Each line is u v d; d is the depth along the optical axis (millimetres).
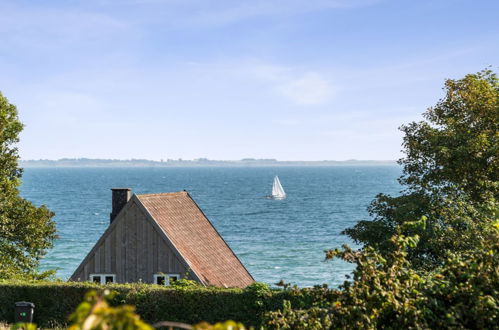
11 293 27156
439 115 32438
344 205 162750
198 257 34031
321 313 10539
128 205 32969
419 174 30969
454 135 29062
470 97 30062
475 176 28891
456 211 26594
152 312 25828
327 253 11039
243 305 24688
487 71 32750
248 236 102500
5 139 35406
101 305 5129
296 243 93312
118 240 33000
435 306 10211
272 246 90188
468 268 10492
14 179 35812
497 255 10562
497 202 27016
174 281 29078
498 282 10359
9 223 34688
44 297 26953
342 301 10570
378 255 10883
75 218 131875
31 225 35094
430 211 27531
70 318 5254
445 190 28500
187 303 25453
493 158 27891
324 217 132250
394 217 27938
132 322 5137
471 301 10141
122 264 32875
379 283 10320
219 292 25094
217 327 5719
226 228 114375
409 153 31438
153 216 33000
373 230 28984
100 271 33094
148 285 26641
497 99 29641
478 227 25094
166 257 32219
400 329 10008
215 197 199750
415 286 10656
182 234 34688
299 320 10359
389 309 10219
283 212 144125
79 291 26641
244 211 147250
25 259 35875
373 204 30422
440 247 25375
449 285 10547
